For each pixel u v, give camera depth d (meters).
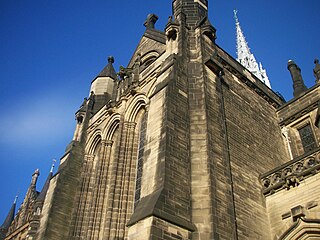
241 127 33.09
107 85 51.09
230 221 23.53
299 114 38.53
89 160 41.75
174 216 21.48
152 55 44.16
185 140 26.11
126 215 29.80
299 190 27.77
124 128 35.50
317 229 25.33
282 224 27.56
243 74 38.62
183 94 28.80
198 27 35.06
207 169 24.80
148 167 24.89
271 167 33.81
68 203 37.84
